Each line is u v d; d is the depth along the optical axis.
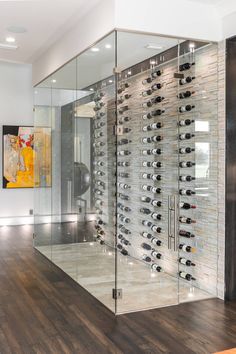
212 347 3.17
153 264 4.09
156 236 4.12
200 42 4.14
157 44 3.96
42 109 6.23
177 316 3.81
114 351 3.11
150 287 4.07
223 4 3.99
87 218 4.61
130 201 4.05
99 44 4.12
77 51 4.73
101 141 4.27
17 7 4.21
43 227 6.21
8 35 5.19
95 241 4.40
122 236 3.99
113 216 4.03
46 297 4.33
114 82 3.90
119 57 3.83
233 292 4.24
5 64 8.59
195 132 4.37
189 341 3.28
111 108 4.02
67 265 5.21
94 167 4.46
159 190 4.12
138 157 4.05
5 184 8.64
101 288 4.20
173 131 4.20
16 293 4.45
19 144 8.73
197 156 4.43
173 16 3.95
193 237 4.51
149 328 3.54
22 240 7.23
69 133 5.14
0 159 8.62
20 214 8.80
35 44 5.60
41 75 6.25
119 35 3.78
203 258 4.48
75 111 4.91
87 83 4.52
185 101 4.23
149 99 4.06
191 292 4.49
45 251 6.12
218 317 3.78
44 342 3.27
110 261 4.04
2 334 3.42
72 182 5.07
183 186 4.44
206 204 4.41
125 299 3.98
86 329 3.52
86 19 4.43
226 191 4.16
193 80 4.25
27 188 8.83
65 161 5.31
